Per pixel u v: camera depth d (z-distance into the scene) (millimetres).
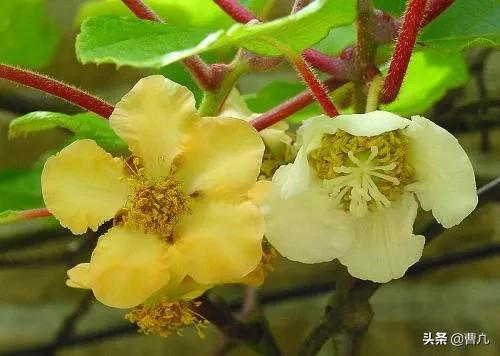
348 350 261
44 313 452
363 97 230
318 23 201
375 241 226
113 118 215
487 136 402
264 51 212
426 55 295
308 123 214
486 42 250
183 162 217
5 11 354
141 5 242
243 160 213
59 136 466
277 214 214
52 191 219
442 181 221
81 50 195
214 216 214
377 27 227
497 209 408
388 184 229
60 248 451
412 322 410
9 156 467
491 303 407
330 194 228
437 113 346
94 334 392
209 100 231
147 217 217
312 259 219
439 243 413
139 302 213
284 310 427
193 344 436
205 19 321
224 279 211
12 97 378
